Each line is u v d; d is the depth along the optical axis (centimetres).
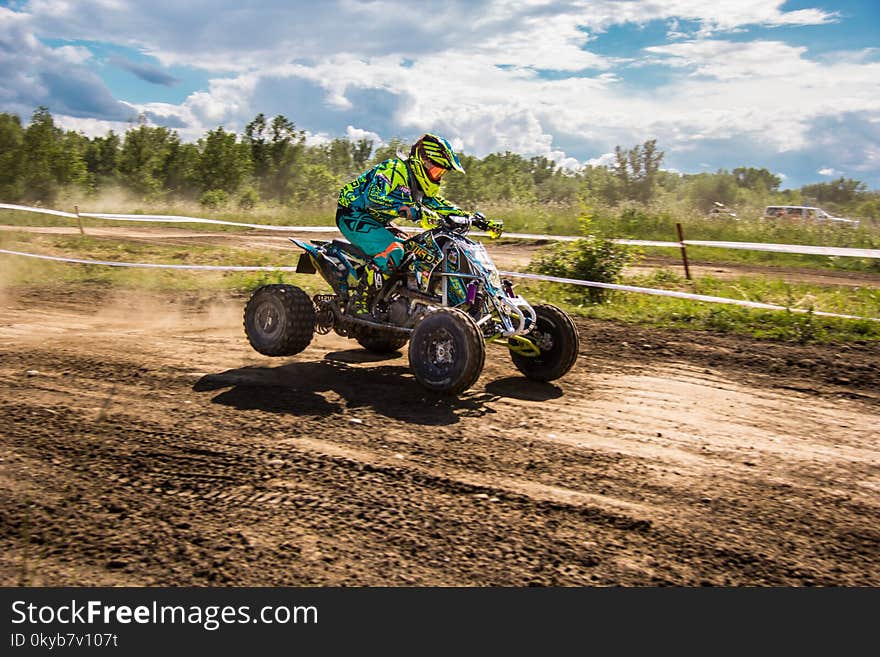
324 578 299
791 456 451
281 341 613
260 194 4178
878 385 623
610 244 1116
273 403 521
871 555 328
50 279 1170
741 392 599
